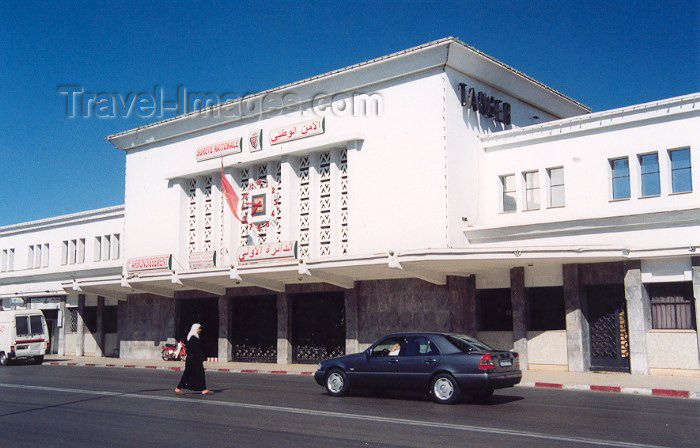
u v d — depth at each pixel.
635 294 22.25
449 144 25.44
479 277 25.97
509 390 19.00
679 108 22.23
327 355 29.55
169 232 34.78
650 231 22.22
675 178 22.39
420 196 25.70
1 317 33.81
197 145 34.16
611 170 23.80
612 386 18.69
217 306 34.06
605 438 11.04
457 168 25.72
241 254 29.69
